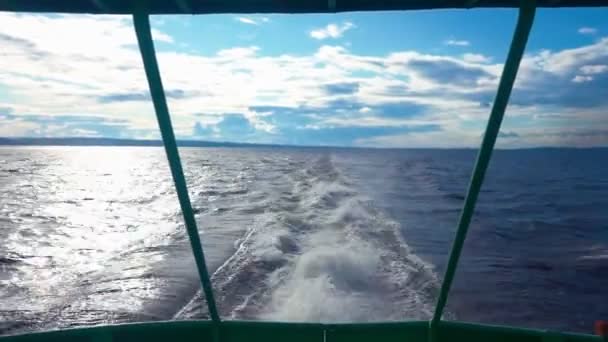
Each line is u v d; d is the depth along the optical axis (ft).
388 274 48.29
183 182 8.87
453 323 11.21
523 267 55.98
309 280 45.29
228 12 8.68
